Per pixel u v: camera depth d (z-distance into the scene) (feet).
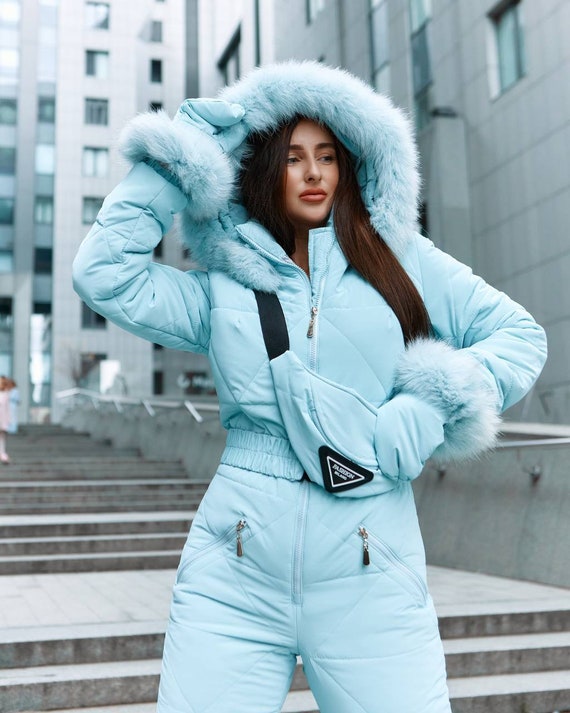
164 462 42.60
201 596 5.70
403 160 6.15
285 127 6.33
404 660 5.51
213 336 6.03
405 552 5.70
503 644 14.34
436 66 55.98
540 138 46.42
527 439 20.99
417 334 6.13
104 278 5.81
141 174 6.03
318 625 5.57
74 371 110.01
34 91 123.13
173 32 128.88
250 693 5.55
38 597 17.67
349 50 64.90
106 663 13.10
